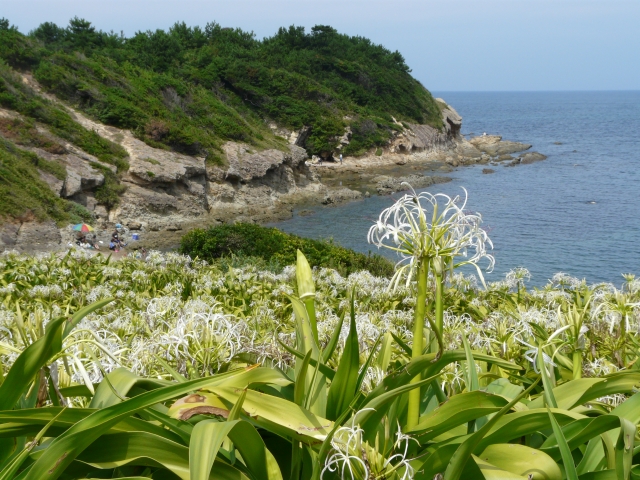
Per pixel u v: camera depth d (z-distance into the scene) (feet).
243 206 142.92
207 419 6.31
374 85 269.03
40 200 106.32
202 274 25.62
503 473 5.94
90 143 129.39
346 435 6.00
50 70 150.71
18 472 5.77
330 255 50.65
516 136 375.86
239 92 219.82
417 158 241.96
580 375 8.48
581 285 20.07
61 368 7.51
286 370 9.33
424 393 8.03
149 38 223.92
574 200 157.07
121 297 20.67
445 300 19.51
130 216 120.78
